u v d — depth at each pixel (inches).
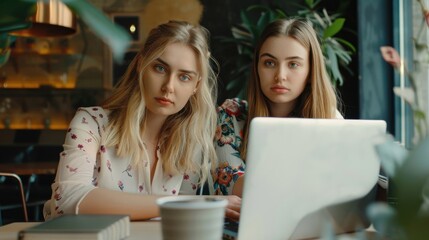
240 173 66.2
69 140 57.7
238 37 197.2
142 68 58.0
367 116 171.0
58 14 129.3
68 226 37.1
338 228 42.3
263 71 68.7
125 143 59.9
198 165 64.2
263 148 35.4
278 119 35.5
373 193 43.4
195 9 224.2
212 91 64.6
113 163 60.4
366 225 44.8
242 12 195.3
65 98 237.1
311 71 69.8
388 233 20.1
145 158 60.9
